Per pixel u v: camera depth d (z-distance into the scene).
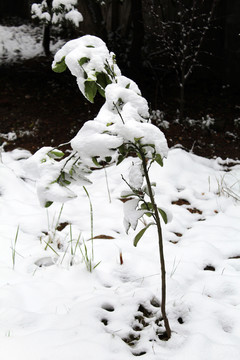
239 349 2.55
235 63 9.45
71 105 7.91
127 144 2.28
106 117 2.34
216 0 7.53
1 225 4.03
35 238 3.93
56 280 3.27
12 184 4.84
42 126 7.00
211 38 9.91
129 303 2.99
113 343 2.57
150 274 3.40
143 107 2.35
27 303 2.99
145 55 9.94
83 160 2.42
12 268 3.39
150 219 4.31
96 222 4.25
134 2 8.61
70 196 2.34
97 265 3.38
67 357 2.40
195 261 3.64
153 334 2.74
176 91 9.01
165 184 5.09
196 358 2.48
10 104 7.75
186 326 2.80
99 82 2.42
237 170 5.82
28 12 14.34
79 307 2.90
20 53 11.42
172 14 9.91
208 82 9.69
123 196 2.52
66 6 6.12
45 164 2.40
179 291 3.17
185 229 4.30
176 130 7.00
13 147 6.27
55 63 2.53
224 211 4.69
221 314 2.91
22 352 2.42
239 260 3.67
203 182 5.30
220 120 7.21
